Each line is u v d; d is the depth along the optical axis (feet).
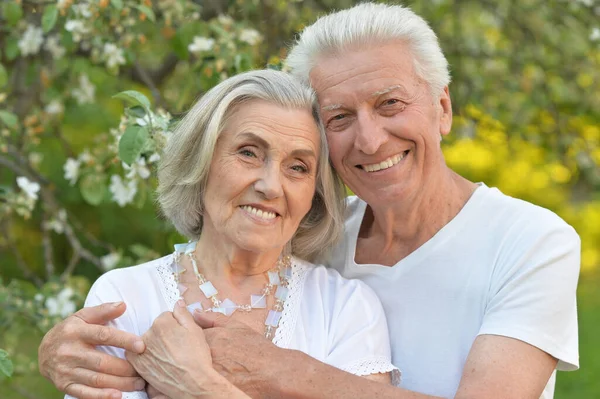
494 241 8.83
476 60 17.21
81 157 12.46
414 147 8.80
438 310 8.94
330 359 8.64
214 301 8.92
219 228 8.68
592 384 23.49
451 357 8.77
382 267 9.34
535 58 17.53
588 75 17.56
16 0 12.90
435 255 9.05
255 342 8.24
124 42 12.64
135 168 10.64
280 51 14.16
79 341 8.40
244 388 8.05
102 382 8.25
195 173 8.73
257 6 15.23
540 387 8.05
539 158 20.21
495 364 7.97
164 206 9.25
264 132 8.45
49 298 13.09
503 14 17.28
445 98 9.23
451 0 16.81
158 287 9.09
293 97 8.67
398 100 8.64
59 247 24.30
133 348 8.21
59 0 11.82
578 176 19.40
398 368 8.85
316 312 9.04
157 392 8.25
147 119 10.07
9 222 15.99
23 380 20.42
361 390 7.88
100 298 8.90
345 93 8.67
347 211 10.08
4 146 13.32
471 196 9.18
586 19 16.97
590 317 30.58
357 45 8.72
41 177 15.10
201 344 8.16
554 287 8.29
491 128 17.57
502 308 8.33
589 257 36.24
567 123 18.03
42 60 15.21
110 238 24.25
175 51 12.55
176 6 12.58
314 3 16.20
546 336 8.13
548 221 8.67
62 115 15.58
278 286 9.18
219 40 12.05
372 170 8.85
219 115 8.53
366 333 8.81
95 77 16.02
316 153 8.84
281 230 8.71
